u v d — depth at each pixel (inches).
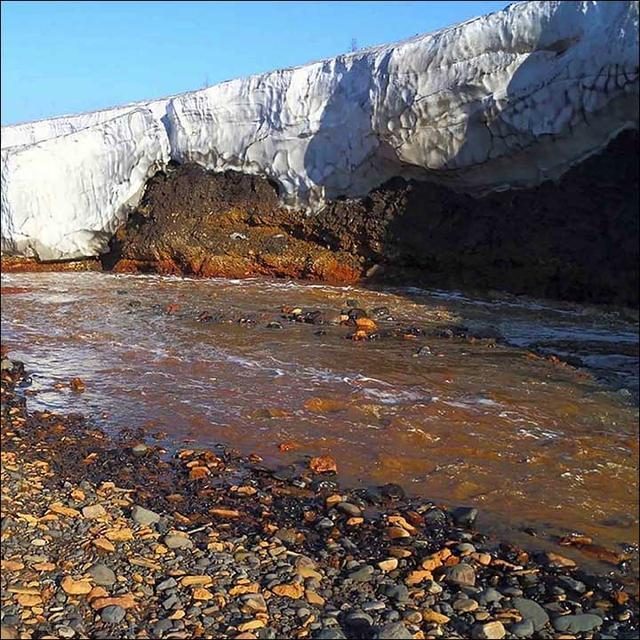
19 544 201.2
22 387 390.0
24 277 780.6
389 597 186.4
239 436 315.3
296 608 177.9
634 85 514.0
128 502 241.9
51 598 176.1
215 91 775.7
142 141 837.2
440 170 631.2
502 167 605.6
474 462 287.0
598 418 335.6
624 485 268.5
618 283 553.9
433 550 215.5
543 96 556.4
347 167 685.9
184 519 229.8
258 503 249.3
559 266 579.2
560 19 546.6
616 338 479.8
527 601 186.7
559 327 508.7
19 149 876.6
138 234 812.6
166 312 566.9
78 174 872.9
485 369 408.2
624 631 178.5
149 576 189.5
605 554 217.3
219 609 175.6
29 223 861.2
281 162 731.4
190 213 779.4
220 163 780.0
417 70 609.9
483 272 623.5
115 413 347.3
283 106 721.0
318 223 708.0
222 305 587.5
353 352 446.6
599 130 551.8
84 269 877.8
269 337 486.3
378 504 250.5
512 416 335.9
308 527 231.1
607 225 559.8
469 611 181.9
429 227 649.6
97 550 201.2
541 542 225.6
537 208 592.1
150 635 164.2
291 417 337.1
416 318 536.1
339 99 682.8
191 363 429.4
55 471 272.1
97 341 489.1
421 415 337.1
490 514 244.7
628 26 508.7
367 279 680.4
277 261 719.1
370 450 298.8
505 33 569.0
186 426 328.2
